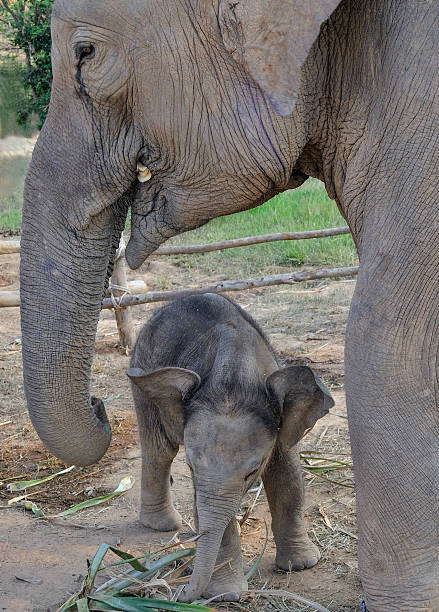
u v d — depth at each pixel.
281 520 4.10
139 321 9.18
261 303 9.56
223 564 3.72
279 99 2.92
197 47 3.10
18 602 3.81
